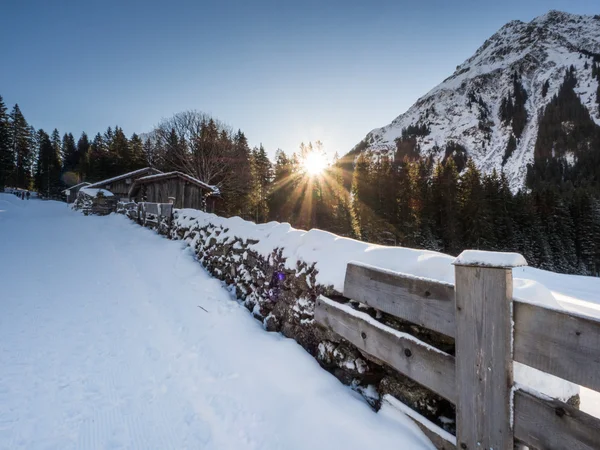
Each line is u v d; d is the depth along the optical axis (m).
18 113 50.03
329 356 2.32
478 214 30.75
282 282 3.12
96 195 15.54
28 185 51.59
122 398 2.31
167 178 16.55
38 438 1.94
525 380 1.31
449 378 1.47
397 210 34.41
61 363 2.72
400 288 1.77
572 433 1.03
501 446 1.24
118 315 3.73
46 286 4.64
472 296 1.36
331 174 46.69
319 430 1.84
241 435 1.94
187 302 4.02
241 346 2.85
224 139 29.77
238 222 4.89
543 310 1.14
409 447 1.59
